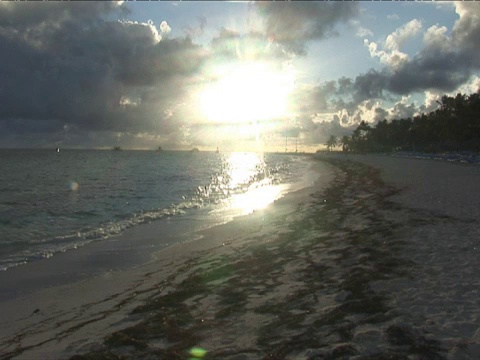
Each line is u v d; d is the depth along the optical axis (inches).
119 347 207.8
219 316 243.6
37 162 3233.3
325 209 665.0
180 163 3553.2
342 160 3686.0
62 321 247.4
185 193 1061.8
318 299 263.6
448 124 4222.4
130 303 273.9
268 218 612.1
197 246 444.1
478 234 429.4
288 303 259.1
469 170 1617.9
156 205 815.7
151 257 402.6
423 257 348.5
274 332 218.1
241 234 500.4
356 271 318.7
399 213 578.9
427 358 184.5
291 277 313.3
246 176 1823.3
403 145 5959.6
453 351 189.6
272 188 1154.0
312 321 229.6
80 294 297.4
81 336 223.6
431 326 216.2
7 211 744.3
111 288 309.1
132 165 2933.1
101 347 208.5
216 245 444.8
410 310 238.1
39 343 216.8
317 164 3051.2
